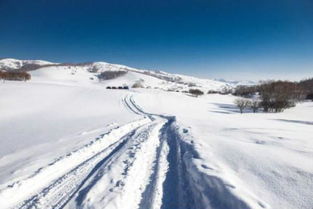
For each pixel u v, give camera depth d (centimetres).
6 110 2412
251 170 525
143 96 4216
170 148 827
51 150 887
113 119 1798
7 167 711
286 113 3834
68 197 473
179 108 3094
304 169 488
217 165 567
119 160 686
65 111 2417
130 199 451
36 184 553
